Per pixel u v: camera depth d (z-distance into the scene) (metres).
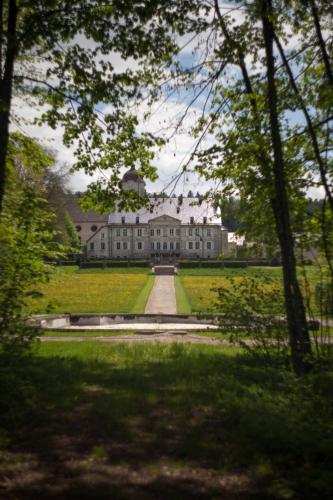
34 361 9.25
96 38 8.16
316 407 5.16
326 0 7.07
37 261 9.76
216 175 9.73
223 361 9.41
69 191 52.78
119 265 75.12
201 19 7.84
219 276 59.53
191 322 21.70
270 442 4.75
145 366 9.16
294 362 7.19
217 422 5.64
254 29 8.02
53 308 8.36
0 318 7.46
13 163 10.09
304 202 9.41
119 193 10.35
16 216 9.38
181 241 102.62
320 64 8.78
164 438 5.12
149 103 8.80
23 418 5.72
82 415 5.89
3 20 8.55
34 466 4.39
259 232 9.96
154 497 3.80
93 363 9.33
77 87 8.95
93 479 4.12
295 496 3.81
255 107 8.78
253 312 9.17
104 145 10.07
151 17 7.79
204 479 4.14
